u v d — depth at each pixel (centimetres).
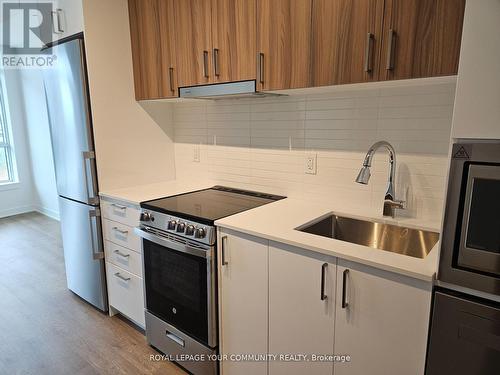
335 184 191
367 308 124
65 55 225
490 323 100
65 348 216
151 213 194
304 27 153
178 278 186
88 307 265
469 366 106
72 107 229
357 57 140
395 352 120
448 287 108
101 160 230
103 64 223
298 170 205
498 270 97
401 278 114
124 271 228
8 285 301
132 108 243
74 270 270
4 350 214
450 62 119
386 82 140
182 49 204
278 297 150
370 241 171
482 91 94
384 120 170
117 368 199
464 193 100
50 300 275
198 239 170
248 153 227
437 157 157
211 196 217
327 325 136
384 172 174
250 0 168
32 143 512
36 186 533
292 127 203
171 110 268
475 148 96
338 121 184
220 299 173
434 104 155
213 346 178
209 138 248
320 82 152
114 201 223
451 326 107
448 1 117
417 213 166
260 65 170
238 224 158
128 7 232
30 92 482
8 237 424
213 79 192
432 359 112
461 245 102
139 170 253
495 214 96
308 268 137
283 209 184
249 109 221
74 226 255
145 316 215
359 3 137
